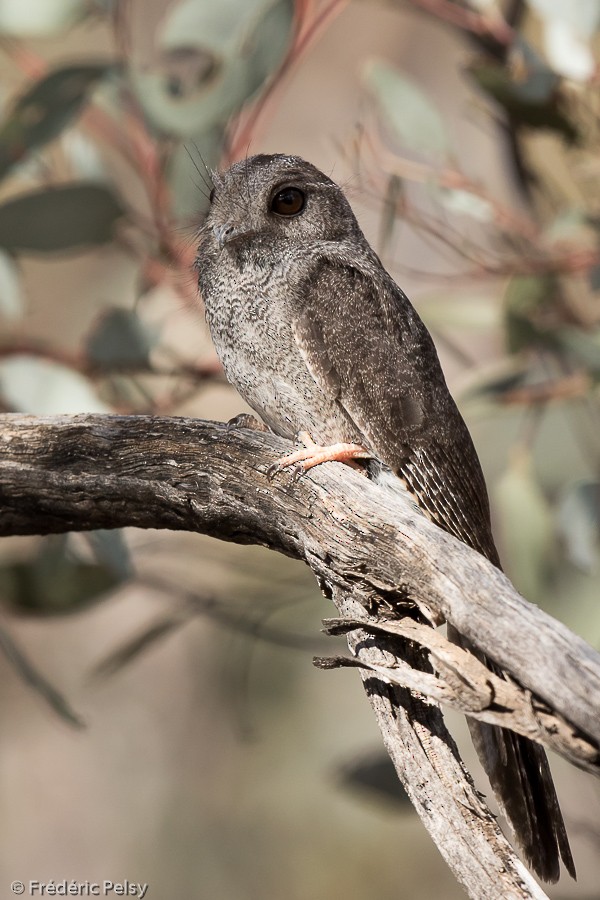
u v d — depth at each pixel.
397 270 10.29
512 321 10.06
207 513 7.62
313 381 8.87
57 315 14.28
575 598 10.43
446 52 17.38
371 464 8.95
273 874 14.98
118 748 16.02
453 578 6.65
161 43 9.73
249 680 14.65
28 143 9.77
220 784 15.52
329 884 14.86
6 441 7.90
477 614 6.44
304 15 9.65
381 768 10.07
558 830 7.34
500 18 10.60
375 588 7.00
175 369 10.28
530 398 10.37
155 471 7.71
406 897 14.82
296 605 11.50
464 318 10.91
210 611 10.93
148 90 9.41
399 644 7.05
